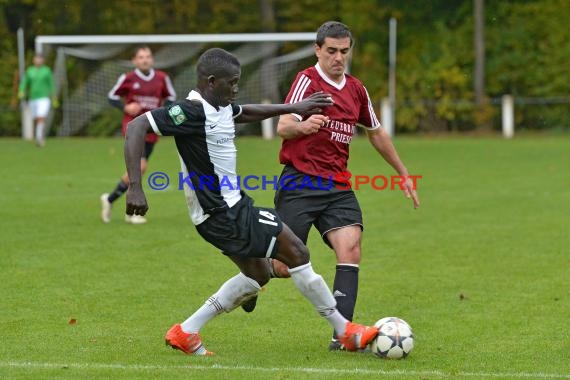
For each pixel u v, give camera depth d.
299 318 21.89
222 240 17.66
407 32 104.12
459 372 17.08
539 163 62.94
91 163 60.91
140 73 38.69
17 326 20.75
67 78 84.62
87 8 100.06
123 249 30.66
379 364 17.66
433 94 99.38
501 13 101.69
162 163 61.41
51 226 35.28
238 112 17.92
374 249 31.36
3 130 90.75
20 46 84.31
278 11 102.69
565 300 23.77
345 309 18.92
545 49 99.38
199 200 17.50
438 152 71.88
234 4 102.00
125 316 21.89
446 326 21.09
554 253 30.55
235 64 17.38
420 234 34.44
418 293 24.72
